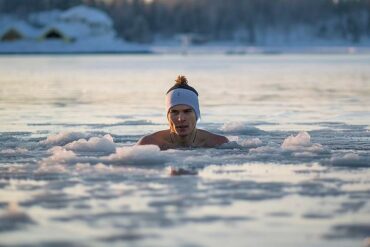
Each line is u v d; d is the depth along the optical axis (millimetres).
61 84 40375
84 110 22641
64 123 18328
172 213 7672
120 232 6918
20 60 108188
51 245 6480
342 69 61906
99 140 12891
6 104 25234
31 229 7039
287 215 7582
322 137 14852
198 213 7676
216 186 9180
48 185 9297
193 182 9469
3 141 14367
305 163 11133
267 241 6625
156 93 32031
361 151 12586
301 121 18594
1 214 7641
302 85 37562
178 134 13289
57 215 7602
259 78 46625
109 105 24766
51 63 90000
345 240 6645
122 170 10469
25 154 12336
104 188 9062
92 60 106625
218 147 13258
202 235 6820
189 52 181875
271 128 16859
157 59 110938
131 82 42625
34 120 19141
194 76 50625
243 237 6746
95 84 40344
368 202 8211
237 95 29906
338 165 10945
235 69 64750
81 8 199875
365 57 114250
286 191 8844
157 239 6668
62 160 11422
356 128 16719
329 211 7754
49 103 25703
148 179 9711
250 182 9453
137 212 7727
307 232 6914
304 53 163125
